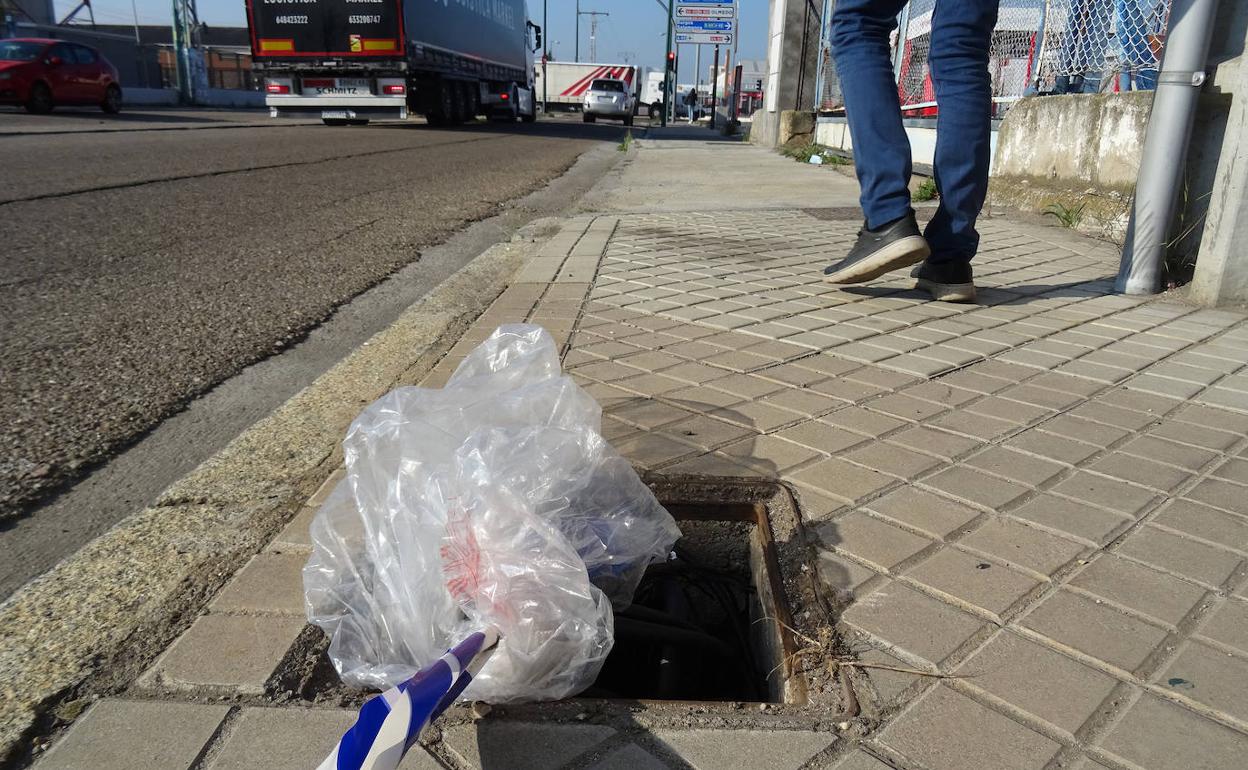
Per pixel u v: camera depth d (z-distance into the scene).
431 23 18.83
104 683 1.26
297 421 2.28
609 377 2.52
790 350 2.80
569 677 1.24
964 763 1.11
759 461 1.96
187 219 5.75
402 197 7.30
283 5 17.19
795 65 15.22
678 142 18.50
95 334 3.18
